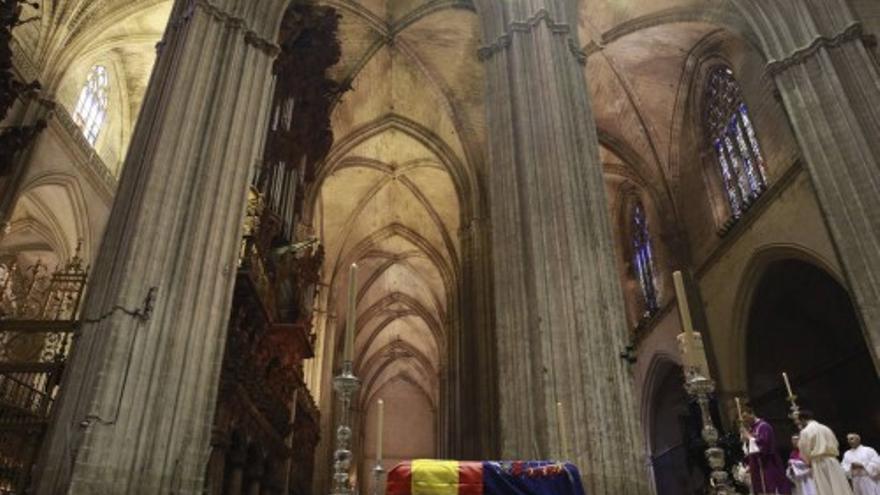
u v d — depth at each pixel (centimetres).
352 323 566
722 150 2027
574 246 1100
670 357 2272
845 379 1802
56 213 2119
